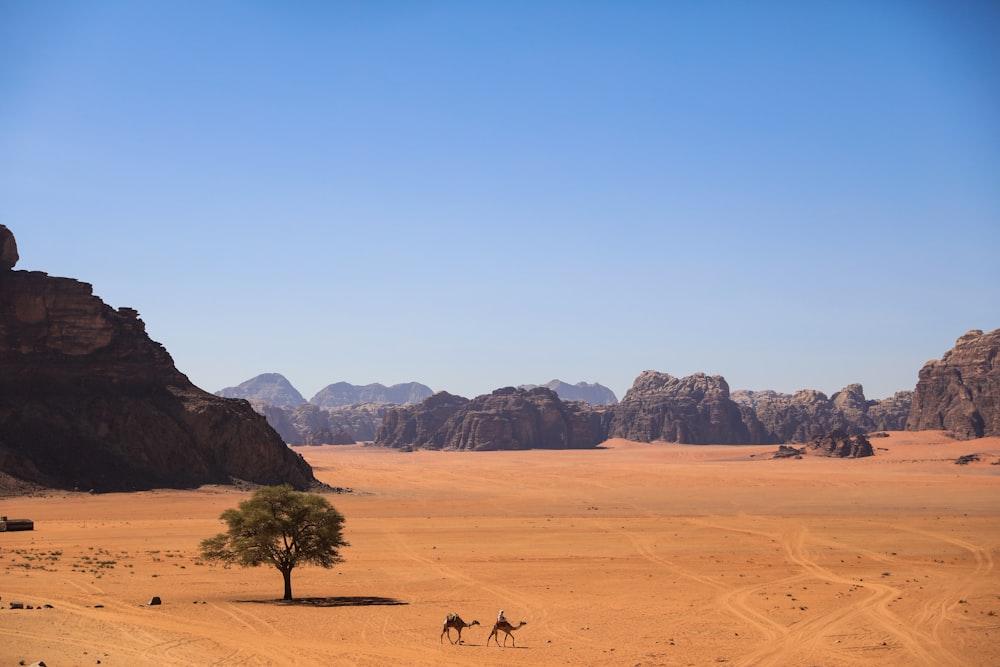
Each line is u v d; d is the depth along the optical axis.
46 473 137.25
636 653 45.41
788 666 43.34
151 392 160.88
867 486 192.00
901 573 75.38
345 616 54.19
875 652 46.44
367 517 123.50
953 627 52.62
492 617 55.22
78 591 60.16
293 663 41.16
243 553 60.88
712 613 56.94
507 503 149.00
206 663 40.34
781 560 83.69
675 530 107.50
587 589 67.00
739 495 168.50
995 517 123.81
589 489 190.50
